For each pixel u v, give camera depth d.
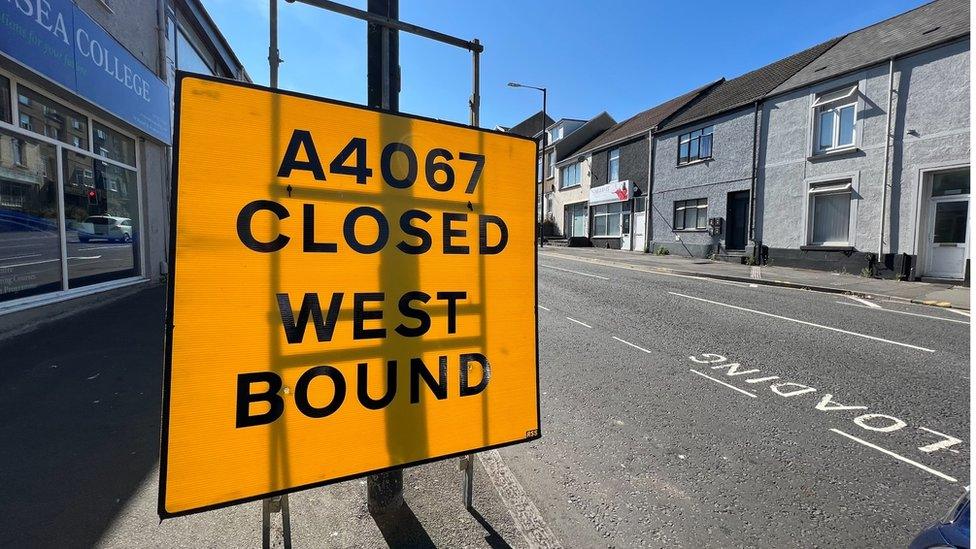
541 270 14.46
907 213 11.68
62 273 7.07
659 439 3.54
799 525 2.58
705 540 2.46
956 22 11.38
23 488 2.68
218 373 1.82
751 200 15.60
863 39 14.57
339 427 2.04
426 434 2.23
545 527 2.51
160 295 8.48
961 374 4.97
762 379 4.83
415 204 2.19
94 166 8.02
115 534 2.34
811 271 13.68
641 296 9.79
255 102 1.87
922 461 3.23
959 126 10.74
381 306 2.12
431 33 2.42
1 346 5.22
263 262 1.89
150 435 3.33
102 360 4.82
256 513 2.55
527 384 2.49
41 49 5.89
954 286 10.77
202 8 13.33
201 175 1.78
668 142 19.67
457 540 2.37
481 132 2.34
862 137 12.52
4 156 5.88
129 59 8.55
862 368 5.17
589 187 26.20
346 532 2.40
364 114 2.07
